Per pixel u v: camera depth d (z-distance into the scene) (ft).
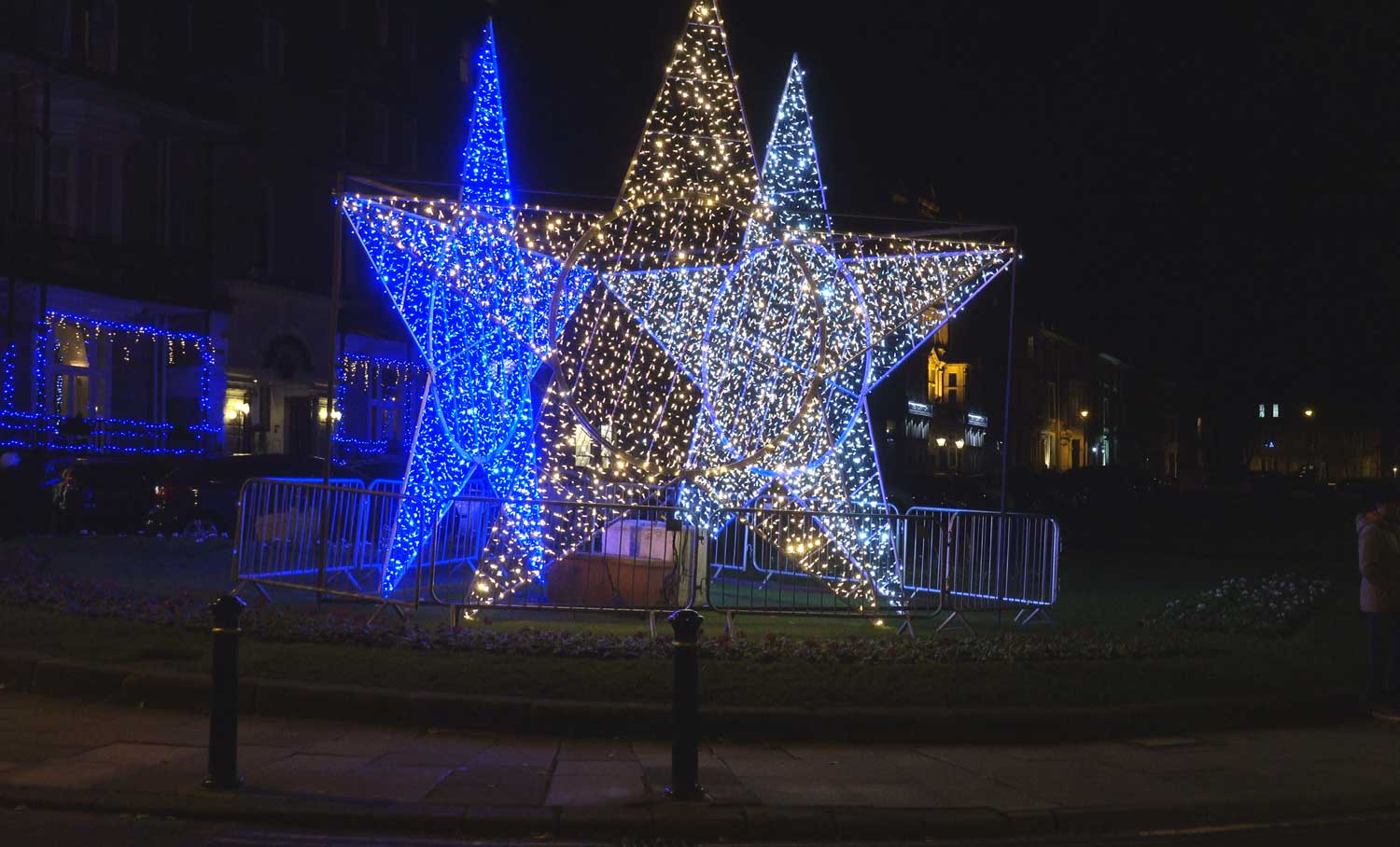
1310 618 48.32
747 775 25.53
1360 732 31.96
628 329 56.65
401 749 26.40
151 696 29.27
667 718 28.40
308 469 74.64
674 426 54.34
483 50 46.47
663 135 43.57
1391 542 33.88
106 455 88.22
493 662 31.81
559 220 50.85
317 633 34.14
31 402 84.43
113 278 92.53
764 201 44.24
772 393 47.03
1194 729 31.42
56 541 60.39
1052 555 45.29
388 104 129.39
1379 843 22.50
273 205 115.55
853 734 28.96
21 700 29.66
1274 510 166.09
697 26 43.83
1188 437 386.52
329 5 121.80
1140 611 49.93
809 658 34.06
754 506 48.03
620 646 33.78
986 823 22.82
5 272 82.33
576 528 44.24
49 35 91.56
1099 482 178.91
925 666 33.86
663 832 21.97
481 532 50.52
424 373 133.59
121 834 20.52
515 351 46.78
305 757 25.31
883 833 22.52
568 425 49.21
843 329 47.93
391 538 46.34
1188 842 22.52
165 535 67.92
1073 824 23.18
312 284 118.62
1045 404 259.80
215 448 101.81
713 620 44.68
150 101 96.17
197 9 107.45
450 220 45.96
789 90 45.44
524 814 21.89
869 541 45.06
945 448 201.16
